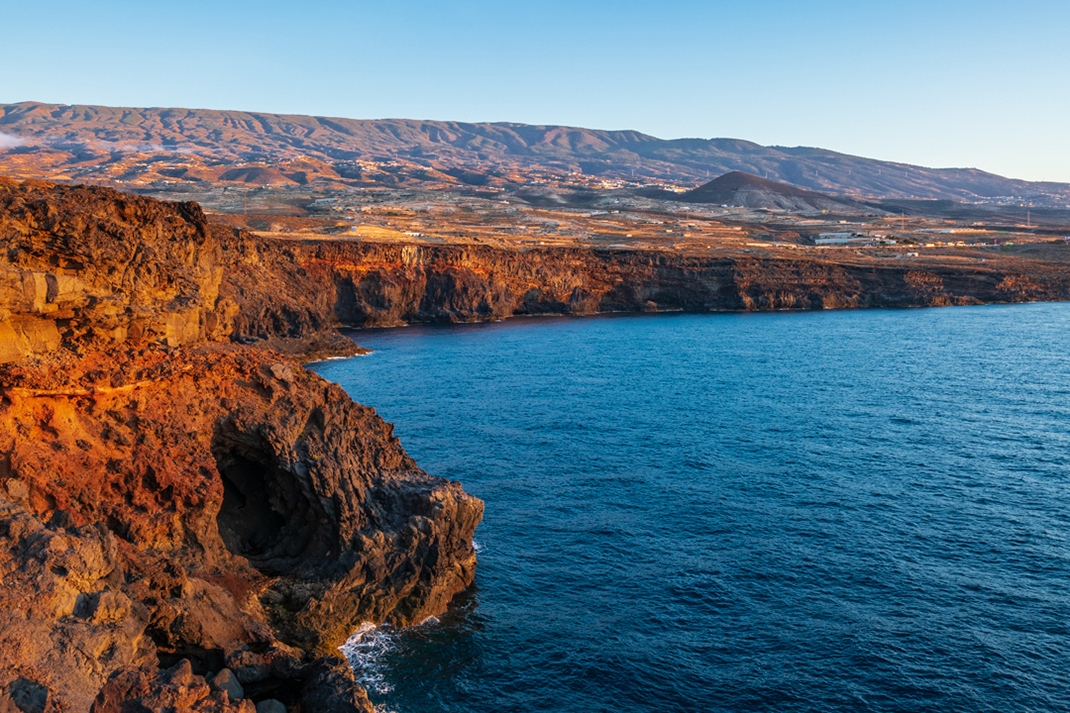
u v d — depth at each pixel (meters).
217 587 36.72
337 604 40.44
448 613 43.28
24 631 24.06
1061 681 36.50
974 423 81.31
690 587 45.78
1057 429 78.31
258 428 42.69
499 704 35.88
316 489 42.56
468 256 192.38
